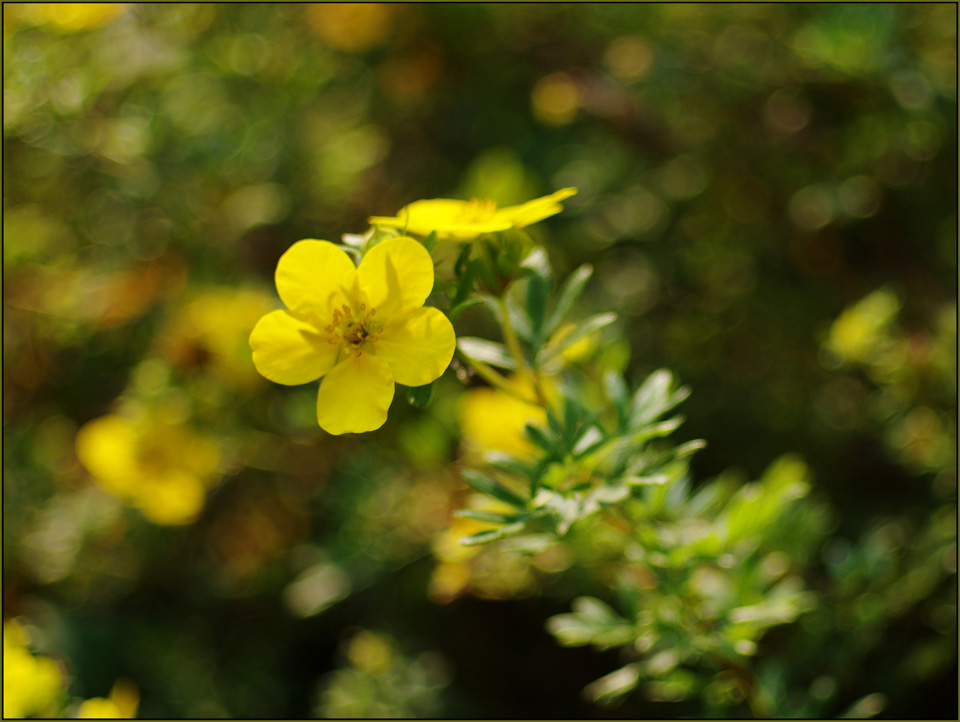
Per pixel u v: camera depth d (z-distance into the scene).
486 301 0.31
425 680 0.43
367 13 0.54
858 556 0.38
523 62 0.57
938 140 0.46
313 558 0.48
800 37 0.48
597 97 0.51
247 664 0.48
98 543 0.50
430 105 0.57
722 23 0.54
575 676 0.45
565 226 0.53
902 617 0.40
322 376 0.30
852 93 0.47
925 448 0.40
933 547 0.39
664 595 0.34
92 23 0.47
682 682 0.35
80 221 0.53
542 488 0.31
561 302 0.33
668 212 0.54
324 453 0.49
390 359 0.30
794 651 0.39
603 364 0.38
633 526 0.34
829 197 0.48
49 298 0.52
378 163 0.55
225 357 0.46
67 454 0.53
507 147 0.55
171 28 0.52
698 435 0.49
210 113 0.53
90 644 0.47
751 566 0.35
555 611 0.46
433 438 0.42
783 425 0.49
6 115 0.46
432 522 0.44
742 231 0.52
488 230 0.30
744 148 0.51
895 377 0.40
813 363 0.50
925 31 0.47
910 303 0.48
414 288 0.30
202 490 0.47
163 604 0.50
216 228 0.51
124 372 0.52
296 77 0.55
